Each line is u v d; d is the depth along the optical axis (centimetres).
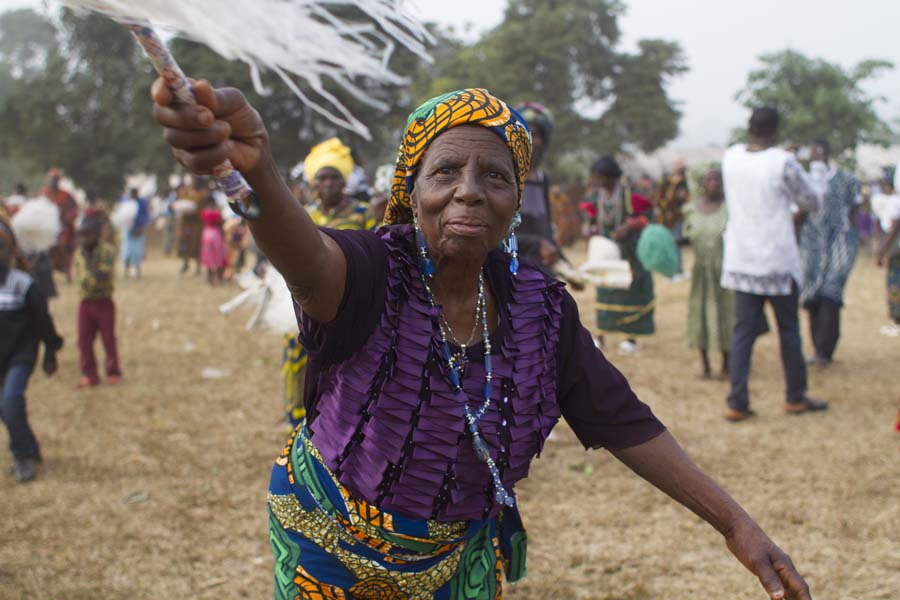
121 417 636
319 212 501
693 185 729
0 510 456
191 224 1691
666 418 609
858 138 2445
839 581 362
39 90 3406
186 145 120
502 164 163
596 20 3531
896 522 417
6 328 508
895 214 859
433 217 166
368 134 122
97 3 104
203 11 108
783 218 582
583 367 191
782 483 476
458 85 2912
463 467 177
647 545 401
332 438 178
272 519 196
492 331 181
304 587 189
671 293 1316
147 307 1219
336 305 162
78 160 3462
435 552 188
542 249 502
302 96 118
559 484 483
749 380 727
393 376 171
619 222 807
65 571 385
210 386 735
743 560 187
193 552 404
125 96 3503
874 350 849
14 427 500
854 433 565
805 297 774
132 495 476
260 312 505
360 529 181
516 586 363
